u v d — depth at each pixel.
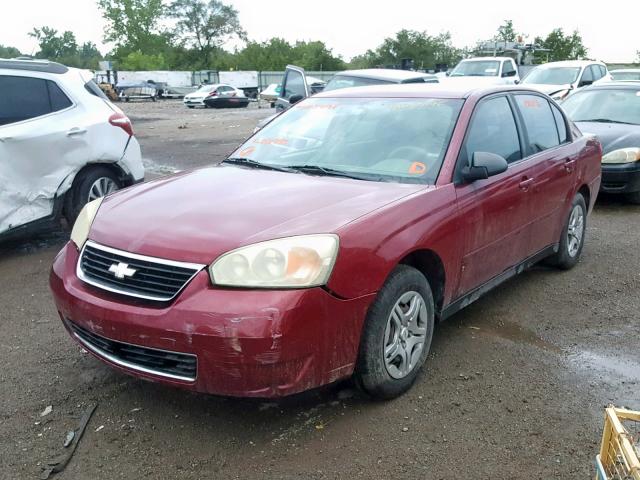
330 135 4.39
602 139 8.45
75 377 3.76
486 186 4.05
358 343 3.14
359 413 3.34
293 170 4.14
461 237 3.77
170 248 3.02
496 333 4.39
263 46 88.38
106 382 3.70
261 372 2.84
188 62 90.25
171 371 2.97
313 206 3.33
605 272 5.68
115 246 3.18
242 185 3.77
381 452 3.02
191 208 3.39
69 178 6.34
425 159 3.93
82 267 3.32
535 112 5.06
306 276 2.89
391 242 3.23
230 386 2.87
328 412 3.35
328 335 2.97
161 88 48.97
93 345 3.29
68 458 2.99
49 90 6.35
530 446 3.08
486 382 3.69
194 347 2.84
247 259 2.90
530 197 4.57
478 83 4.88
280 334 2.80
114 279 3.12
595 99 9.78
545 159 4.86
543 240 5.01
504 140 4.50
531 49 24.02
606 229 7.30
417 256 3.59
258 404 3.43
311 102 4.90
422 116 4.25
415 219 3.42
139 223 3.29
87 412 3.37
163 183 3.99
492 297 5.05
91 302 3.10
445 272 3.69
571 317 4.68
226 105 35.00
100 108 6.79
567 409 3.41
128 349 3.07
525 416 3.34
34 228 6.23
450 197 3.71
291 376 2.90
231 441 3.12
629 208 8.42
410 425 3.24
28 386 3.66
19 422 3.30
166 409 3.40
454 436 3.15
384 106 4.47
